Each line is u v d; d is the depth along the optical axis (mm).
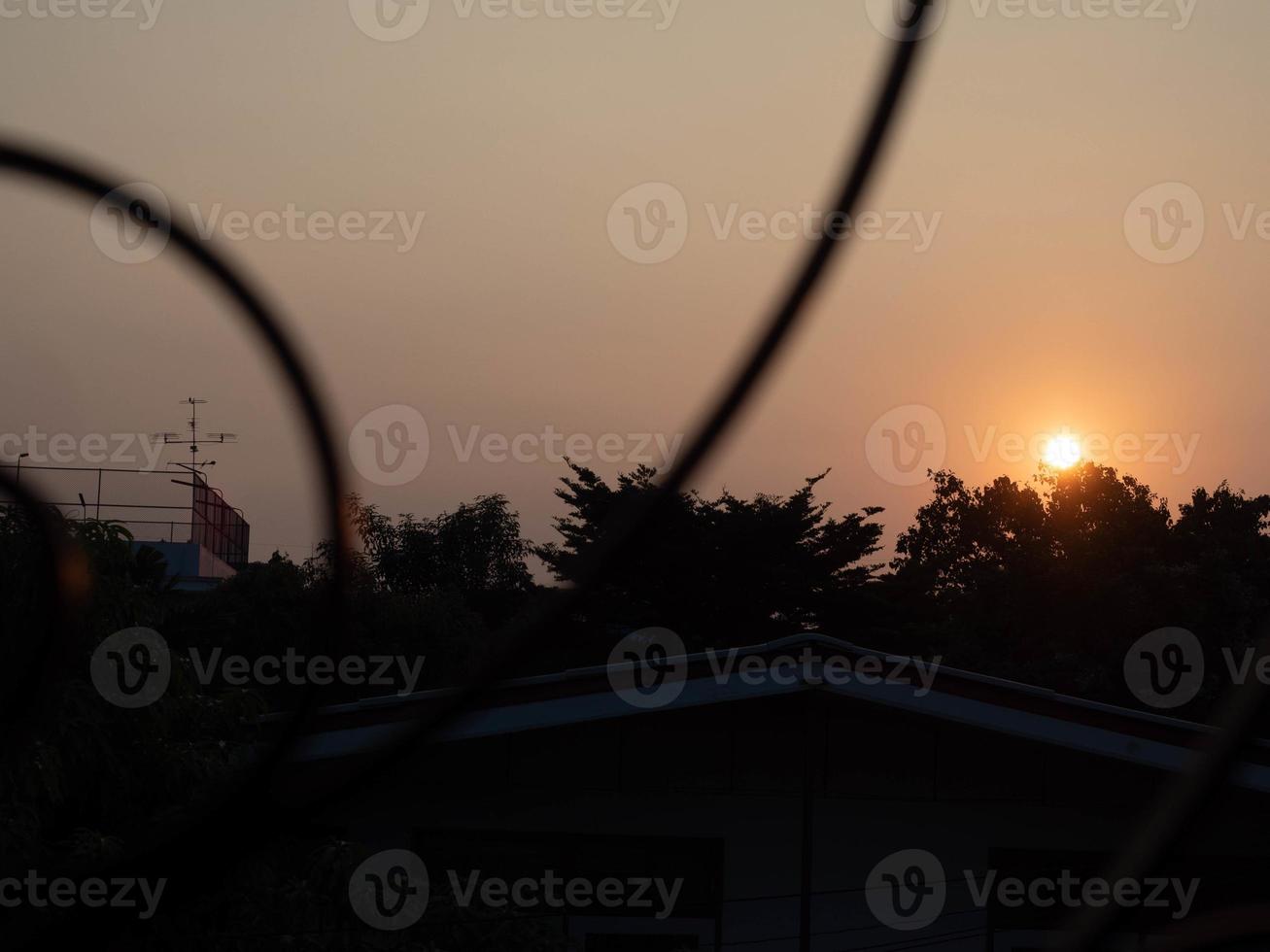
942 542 46906
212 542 21094
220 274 710
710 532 29031
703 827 8734
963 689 8430
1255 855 8492
